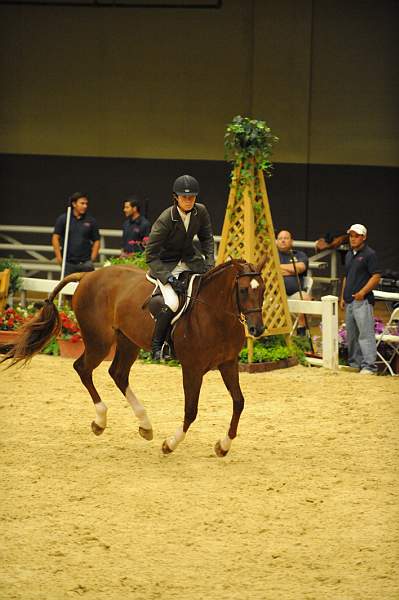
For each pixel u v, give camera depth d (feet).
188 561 24.85
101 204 85.51
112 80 84.02
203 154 83.56
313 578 23.91
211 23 81.82
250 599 22.70
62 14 83.71
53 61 84.43
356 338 50.80
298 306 51.62
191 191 32.65
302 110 80.84
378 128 80.12
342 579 23.86
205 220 34.14
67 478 31.50
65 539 26.25
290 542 26.18
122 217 85.35
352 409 41.37
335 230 81.61
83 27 83.66
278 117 81.30
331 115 80.69
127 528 27.07
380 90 79.77
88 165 85.25
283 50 80.38
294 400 42.86
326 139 81.00
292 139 81.30
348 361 52.03
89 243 62.75
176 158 84.02
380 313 71.05
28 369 48.52
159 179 84.53
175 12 82.28
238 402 33.06
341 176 81.15
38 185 85.92
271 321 49.52
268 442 36.04
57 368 49.06
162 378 47.03
